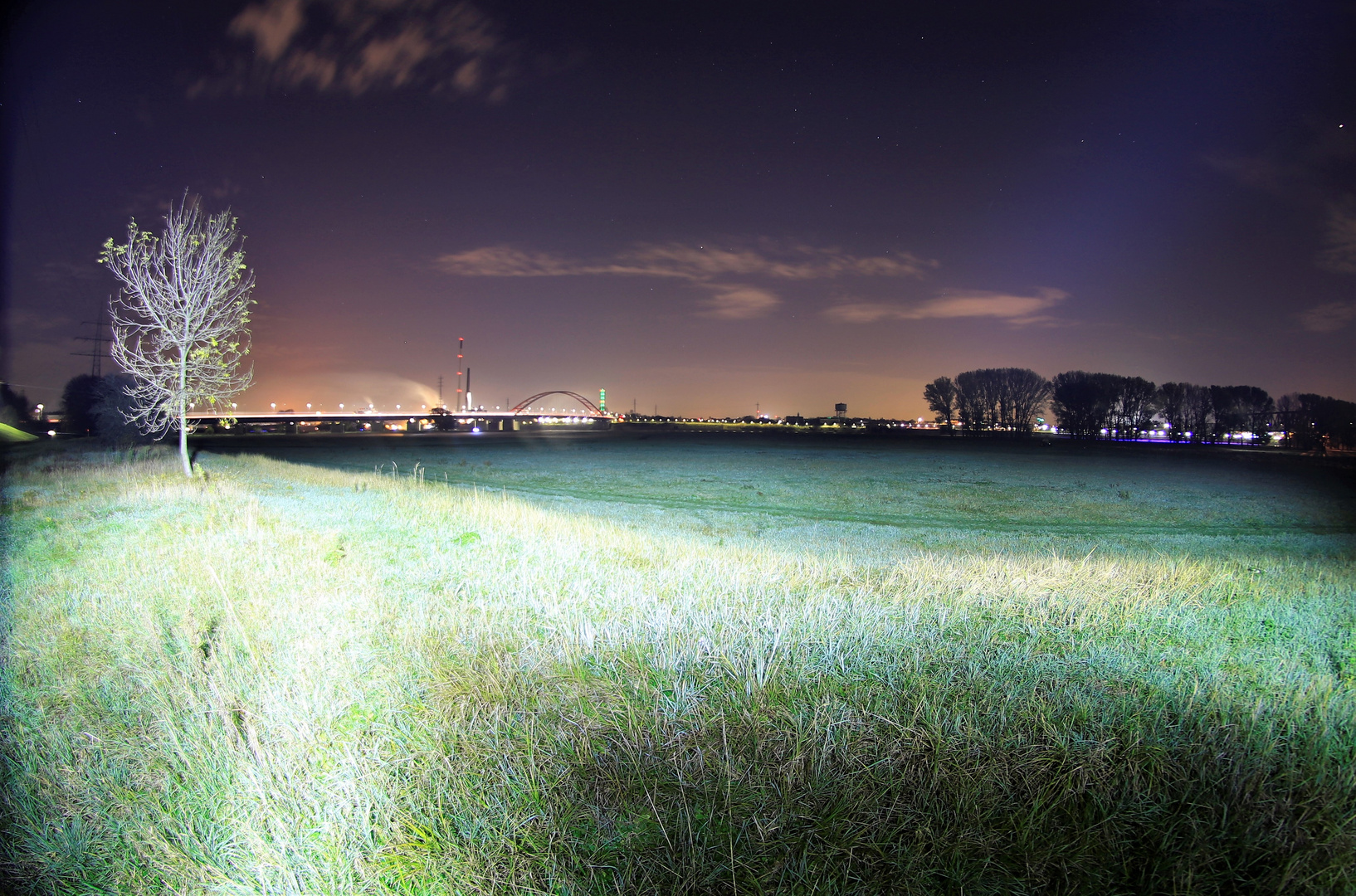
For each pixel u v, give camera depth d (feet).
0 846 11.47
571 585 26.53
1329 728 14.08
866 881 10.30
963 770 12.43
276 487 65.92
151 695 16.03
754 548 46.32
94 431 167.53
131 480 64.49
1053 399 436.76
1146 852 11.01
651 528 62.85
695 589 25.26
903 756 12.92
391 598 24.25
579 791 12.27
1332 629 22.29
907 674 16.70
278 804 11.98
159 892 10.56
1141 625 21.91
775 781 12.39
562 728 14.10
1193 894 9.99
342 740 13.76
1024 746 13.39
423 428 557.74
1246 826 11.37
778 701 15.42
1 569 28.99
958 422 475.31
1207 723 14.49
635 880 10.28
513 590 25.73
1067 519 82.69
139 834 11.60
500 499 64.90
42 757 13.70
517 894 10.12
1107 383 414.62
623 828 11.37
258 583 26.13
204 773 12.78
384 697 15.61
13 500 50.62
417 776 12.66
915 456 197.98
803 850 10.67
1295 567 40.42
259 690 15.83
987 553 55.01
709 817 11.44
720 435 391.04
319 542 35.40
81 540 35.68
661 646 18.67
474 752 13.26
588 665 17.67
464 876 10.39
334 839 11.13
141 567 29.01
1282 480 143.84
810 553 45.19
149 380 74.23
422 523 43.16
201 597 24.16
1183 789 12.37
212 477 75.00
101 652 18.99
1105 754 12.98
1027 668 17.31
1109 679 16.79
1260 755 13.21
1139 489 118.62
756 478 126.72
